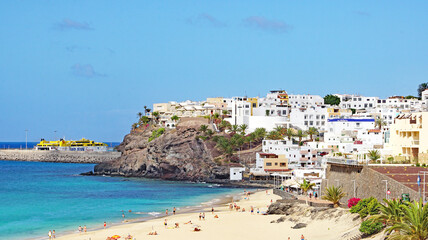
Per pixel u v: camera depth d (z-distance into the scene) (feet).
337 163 378.94
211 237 331.16
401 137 403.34
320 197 394.32
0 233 379.76
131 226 395.34
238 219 397.39
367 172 332.80
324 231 308.19
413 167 334.85
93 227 402.11
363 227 261.44
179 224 387.14
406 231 223.30
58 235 371.35
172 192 635.66
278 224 360.48
